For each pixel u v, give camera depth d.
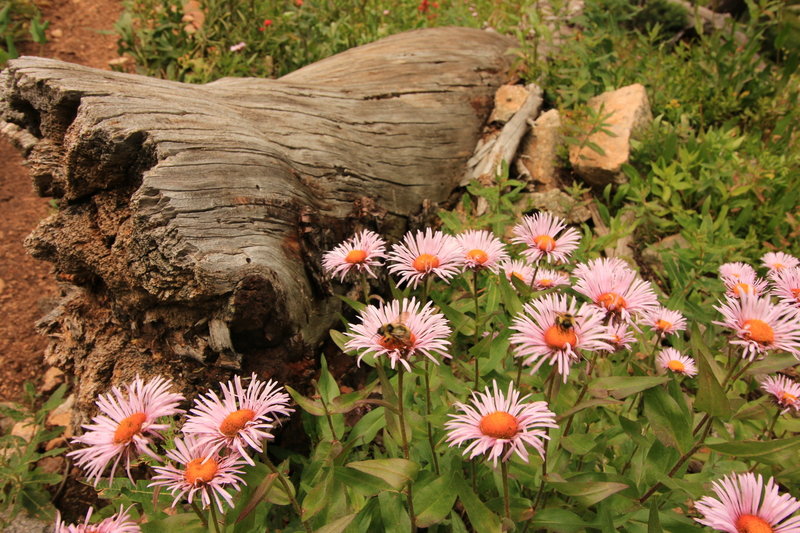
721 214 0.73
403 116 0.84
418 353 0.35
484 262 0.44
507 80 1.00
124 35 1.08
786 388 0.43
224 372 0.52
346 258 0.45
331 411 0.39
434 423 0.41
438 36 1.01
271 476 0.35
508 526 0.35
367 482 0.37
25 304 0.77
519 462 0.41
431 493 0.39
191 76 1.05
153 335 0.53
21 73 0.57
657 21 1.44
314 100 0.76
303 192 0.61
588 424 0.46
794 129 1.00
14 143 0.66
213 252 0.49
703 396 0.35
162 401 0.34
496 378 0.47
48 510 0.55
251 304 0.49
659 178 0.84
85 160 0.54
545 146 0.90
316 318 0.58
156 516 0.44
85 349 0.58
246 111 0.66
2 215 0.88
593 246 0.70
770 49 1.37
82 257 0.56
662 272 0.76
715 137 0.87
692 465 0.50
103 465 0.33
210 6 1.14
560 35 1.04
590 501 0.35
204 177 0.53
